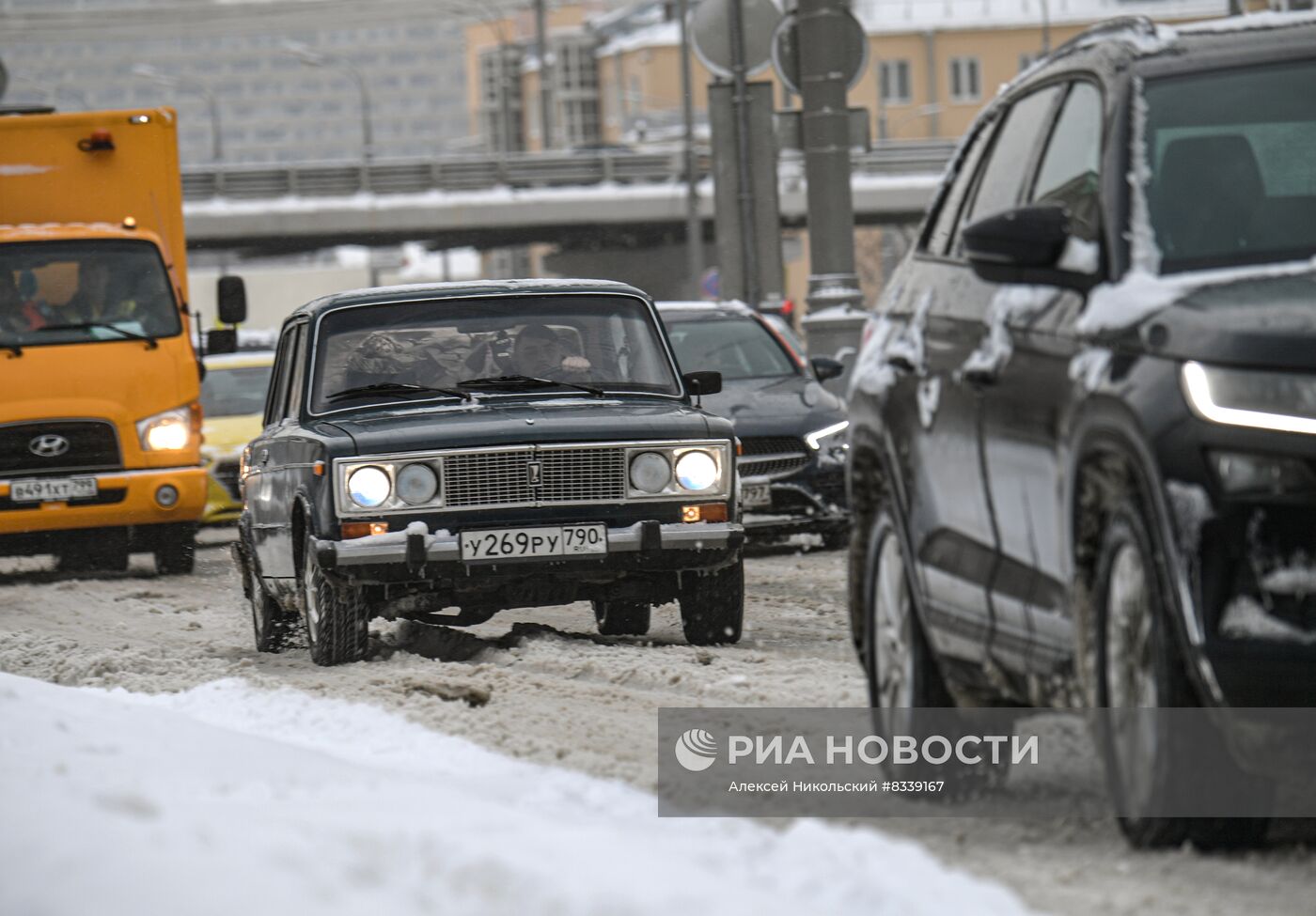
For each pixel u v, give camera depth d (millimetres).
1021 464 16969
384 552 31141
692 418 32656
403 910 12461
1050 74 19688
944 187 21375
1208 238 16797
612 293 35375
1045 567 16703
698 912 12586
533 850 13906
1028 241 16844
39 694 24359
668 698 26859
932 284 20172
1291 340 14914
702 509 32250
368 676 30125
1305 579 14500
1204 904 14500
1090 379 15820
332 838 14195
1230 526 14602
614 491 31969
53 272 56656
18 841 14070
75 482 55188
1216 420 14789
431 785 18156
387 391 33719
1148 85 18031
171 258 60219
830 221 62719
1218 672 14453
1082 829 17438
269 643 36125
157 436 55875
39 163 59750
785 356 54281
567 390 33938
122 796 15227
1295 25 18766
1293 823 17031
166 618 44281
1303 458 14609
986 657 18031
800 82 63188
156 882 12875
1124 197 17031
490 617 34438
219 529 74250
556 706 26281
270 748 20984
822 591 41531
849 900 13922
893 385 20047
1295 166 17266
